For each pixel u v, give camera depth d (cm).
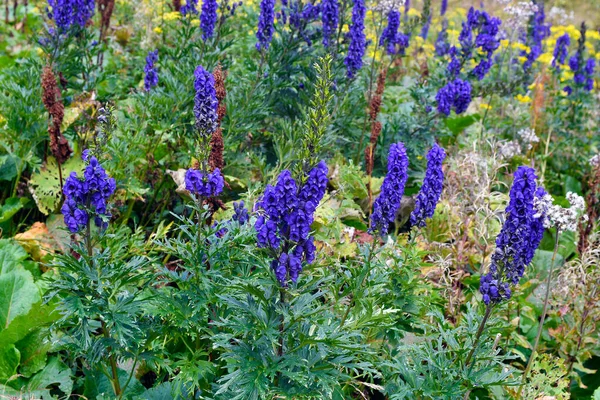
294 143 200
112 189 134
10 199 203
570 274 186
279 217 119
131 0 327
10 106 204
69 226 133
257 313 125
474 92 279
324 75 116
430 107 251
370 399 167
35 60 231
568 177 280
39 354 158
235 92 221
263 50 224
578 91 312
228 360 125
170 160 213
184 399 142
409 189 244
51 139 187
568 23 573
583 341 181
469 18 277
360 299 144
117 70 288
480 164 218
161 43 292
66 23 226
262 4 219
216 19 229
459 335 143
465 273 200
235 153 215
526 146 286
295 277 120
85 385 153
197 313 140
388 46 264
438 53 324
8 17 367
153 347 145
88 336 131
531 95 349
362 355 142
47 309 156
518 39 382
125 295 143
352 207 200
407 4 445
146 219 215
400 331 156
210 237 142
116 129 210
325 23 230
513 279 132
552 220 134
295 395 126
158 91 213
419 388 136
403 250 158
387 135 250
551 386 173
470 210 205
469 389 138
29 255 186
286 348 128
